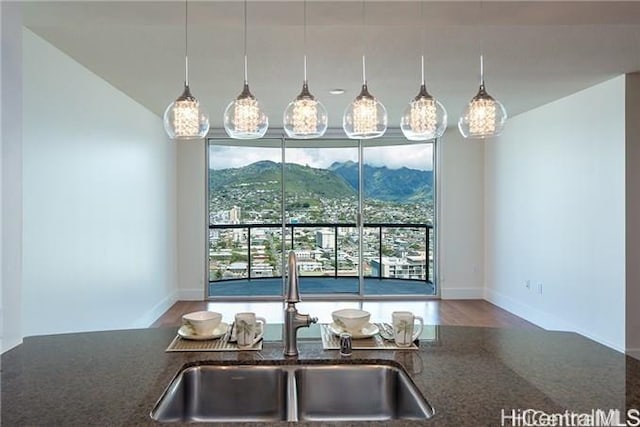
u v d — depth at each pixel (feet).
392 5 6.55
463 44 9.49
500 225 19.03
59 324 9.86
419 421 3.59
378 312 17.90
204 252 20.30
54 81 9.64
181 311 18.07
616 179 12.17
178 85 12.73
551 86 12.97
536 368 4.76
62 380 4.45
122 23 7.25
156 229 17.02
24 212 8.58
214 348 5.38
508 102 15.11
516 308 17.67
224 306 18.98
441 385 4.31
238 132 7.39
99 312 11.91
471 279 20.57
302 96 7.29
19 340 5.64
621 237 12.01
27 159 8.68
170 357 5.11
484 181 20.51
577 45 9.56
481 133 7.39
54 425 3.54
